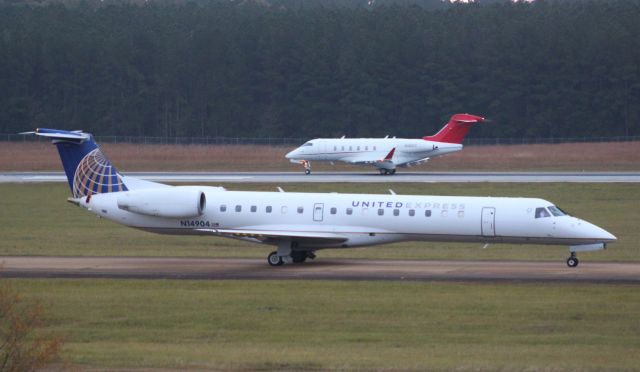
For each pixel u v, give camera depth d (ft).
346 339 281.95
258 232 428.97
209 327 300.40
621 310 319.06
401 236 437.58
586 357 255.91
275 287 367.04
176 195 449.89
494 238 431.43
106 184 467.93
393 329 295.28
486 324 300.81
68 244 534.78
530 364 246.88
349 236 437.17
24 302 335.06
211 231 432.66
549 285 368.48
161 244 538.06
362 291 357.00
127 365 247.09
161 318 312.50
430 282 377.50
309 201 448.65
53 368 241.96
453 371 238.48
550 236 425.28
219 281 382.42
